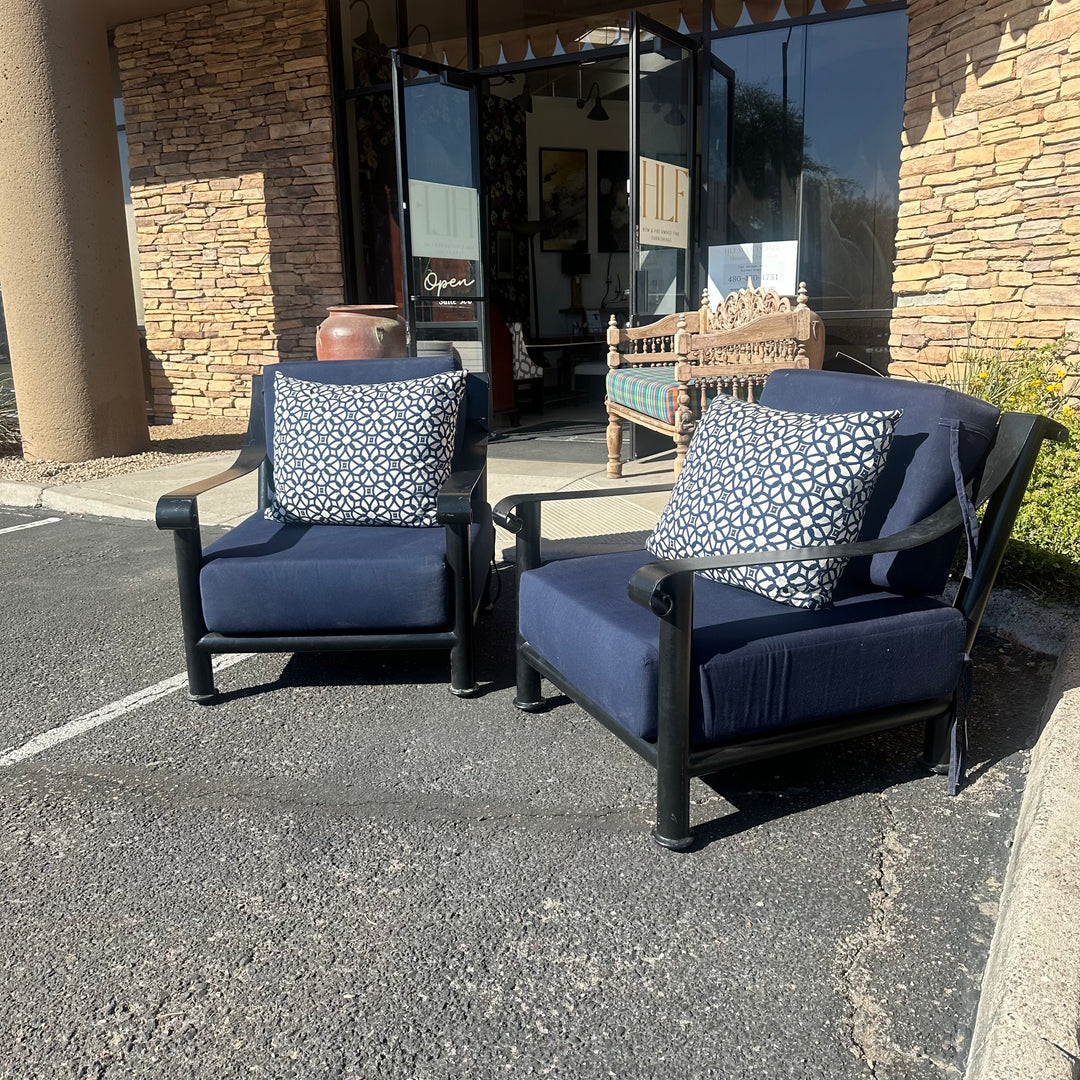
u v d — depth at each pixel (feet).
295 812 7.55
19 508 18.86
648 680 6.78
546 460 20.56
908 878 6.51
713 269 22.65
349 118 26.27
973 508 7.41
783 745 7.09
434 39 24.61
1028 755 8.17
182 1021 5.34
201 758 8.48
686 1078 4.86
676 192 21.12
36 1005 5.49
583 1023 5.25
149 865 6.86
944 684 7.52
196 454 22.38
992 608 10.88
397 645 9.46
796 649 6.89
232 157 27.35
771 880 6.53
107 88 20.39
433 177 22.18
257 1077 4.93
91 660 10.85
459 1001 5.44
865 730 7.40
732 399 9.04
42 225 19.99
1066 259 15.40
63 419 21.04
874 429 7.32
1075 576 10.62
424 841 7.11
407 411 10.37
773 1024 5.21
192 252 28.63
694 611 7.47
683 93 21.20
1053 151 15.42
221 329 28.71
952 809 7.39
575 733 8.86
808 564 7.33
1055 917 5.14
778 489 7.52
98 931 6.14
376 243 26.73
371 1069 4.97
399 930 6.09
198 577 9.37
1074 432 12.15
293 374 11.89
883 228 20.77
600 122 36.22
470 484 9.58
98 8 19.93
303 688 10.03
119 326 21.36
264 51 26.21
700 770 6.84
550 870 6.70
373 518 10.51
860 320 21.47
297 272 27.25
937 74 17.89
